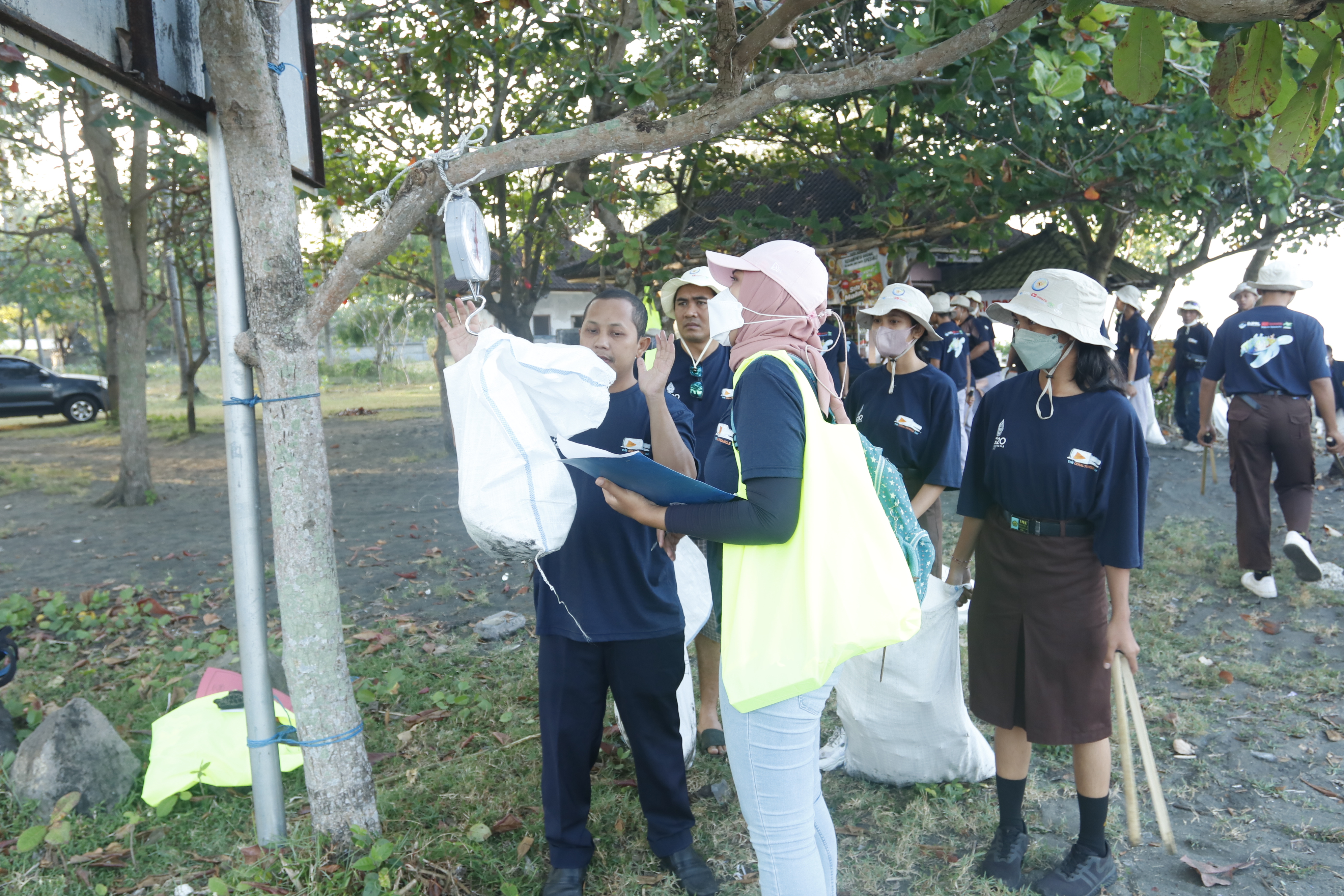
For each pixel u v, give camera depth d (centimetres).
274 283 252
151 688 433
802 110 1073
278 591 266
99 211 1891
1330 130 802
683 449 269
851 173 910
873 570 187
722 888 274
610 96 644
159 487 1116
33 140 1152
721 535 191
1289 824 308
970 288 1686
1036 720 266
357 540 764
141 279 998
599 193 716
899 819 312
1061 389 263
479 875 273
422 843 279
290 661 265
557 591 262
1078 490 256
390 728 383
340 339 4506
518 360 214
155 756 326
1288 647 468
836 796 331
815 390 199
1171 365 1224
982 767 329
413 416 1980
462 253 238
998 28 260
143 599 585
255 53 238
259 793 281
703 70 665
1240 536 550
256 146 246
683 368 395
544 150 254
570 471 258
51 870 279
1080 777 272
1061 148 840
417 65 805
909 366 390
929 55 262
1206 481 877
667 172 916
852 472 191
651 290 733
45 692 433
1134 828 272
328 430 1741
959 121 801
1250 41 230
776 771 199
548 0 577
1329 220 1298
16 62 334
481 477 207
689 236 985
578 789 269
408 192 245
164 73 245
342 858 269
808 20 646
